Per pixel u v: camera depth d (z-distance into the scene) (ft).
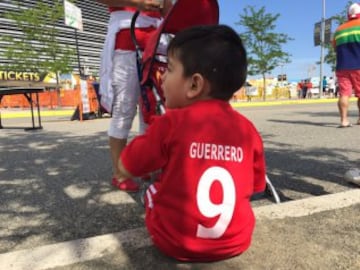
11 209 8.30
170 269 4.95
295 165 11.82
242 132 4.89
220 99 4.87
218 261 5.07
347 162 12.14
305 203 7.25
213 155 4.66
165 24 7.07
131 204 8.44
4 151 15.74
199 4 7.00
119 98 9.16
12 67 75.82
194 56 4.68
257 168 5.31
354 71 20.21
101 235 6.40
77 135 20.40
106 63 9.14
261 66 88.28
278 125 23.13
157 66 7.43
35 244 6.53
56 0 77.30
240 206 4.85
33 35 72.33
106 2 8.16
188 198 4.67
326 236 5.92
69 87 78.48
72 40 100.99
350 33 19.85
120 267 5.08
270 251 5.40
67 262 5.25
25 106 69.67
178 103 4.97
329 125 22.54
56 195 9.24
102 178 10.69
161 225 5.03
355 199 7.47
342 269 5.01
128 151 4.94
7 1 86.02
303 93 100.58
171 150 4.70
